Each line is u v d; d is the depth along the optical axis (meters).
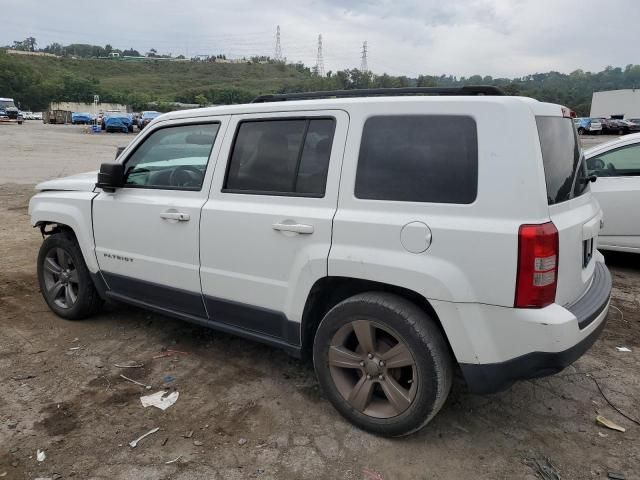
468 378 2.71
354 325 2.96
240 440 2.98
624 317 4.86
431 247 2.66
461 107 2.68
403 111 2.84
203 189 3.58
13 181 13.49
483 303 2.58
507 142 2.55
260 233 3.25
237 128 3.48
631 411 3.31
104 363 3.87
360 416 3.04
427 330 2.74
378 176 2.88
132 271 4.02
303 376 3.70
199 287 3.63
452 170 2.68
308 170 3.14
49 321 4.64
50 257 4.71
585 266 3.08
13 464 2.77
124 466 2.76
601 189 6.16
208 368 3.81
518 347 2.56
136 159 4.06
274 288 3.25
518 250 2.47
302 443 2.96
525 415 3.26
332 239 2.96
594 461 2.84
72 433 3.03
